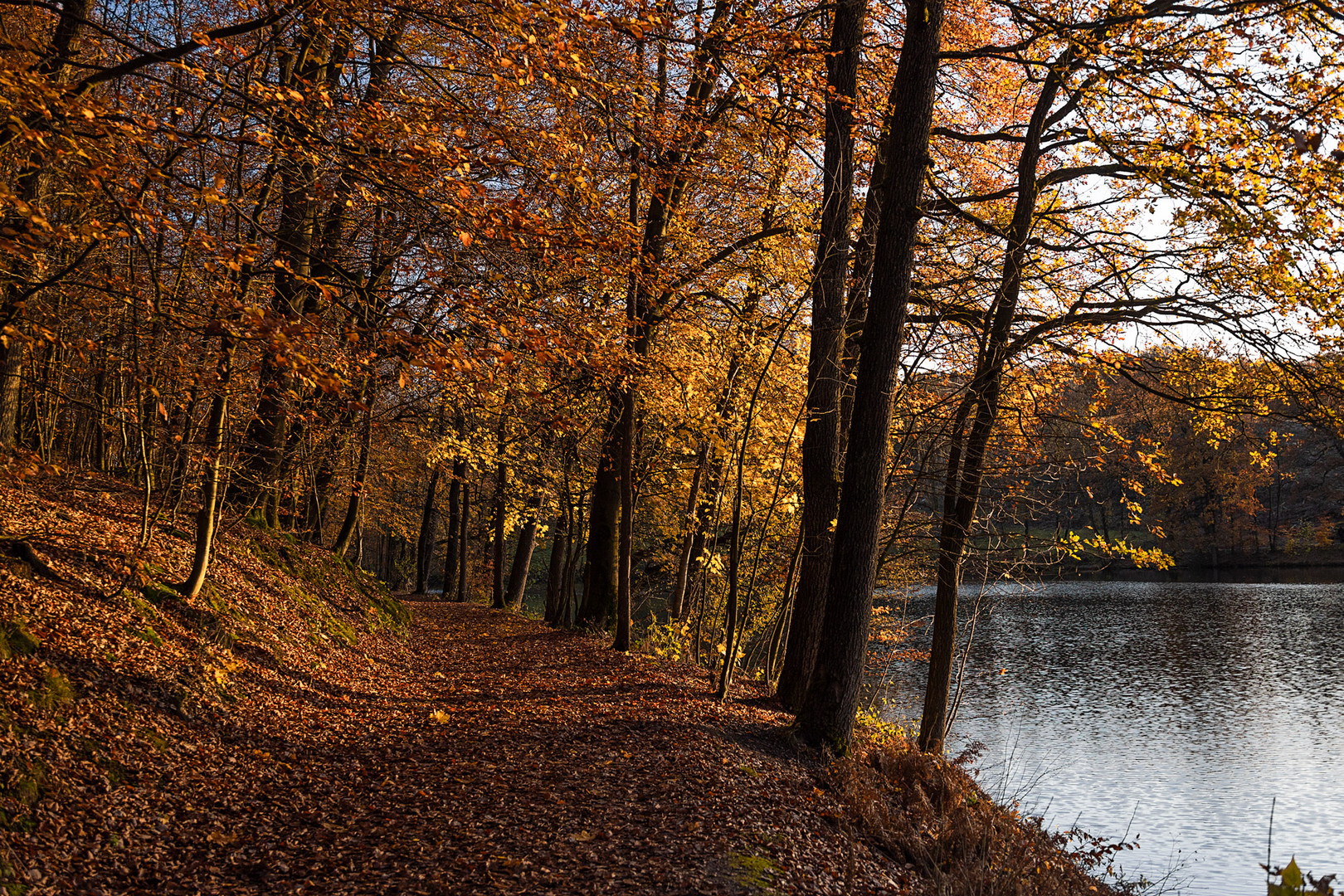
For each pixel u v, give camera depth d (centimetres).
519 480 2102
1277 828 1305
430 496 3312
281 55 939
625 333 932
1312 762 1655
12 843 457
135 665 715
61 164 630
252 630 993
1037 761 1664
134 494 1225
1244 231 944
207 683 777
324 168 725
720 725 967
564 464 1975
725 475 1547
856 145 1219
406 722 930
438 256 764
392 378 734
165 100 782
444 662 1419
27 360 940
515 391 962
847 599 936
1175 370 1209
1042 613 3906
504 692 1141
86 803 527
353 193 817
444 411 1770
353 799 659
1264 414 1077
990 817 814
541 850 564
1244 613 3762
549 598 2356
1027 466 1208
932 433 1173
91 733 596
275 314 584
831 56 1086
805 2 1227
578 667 1361
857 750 957
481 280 730
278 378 823
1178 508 5303
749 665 1881
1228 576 5475
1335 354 999
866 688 1947
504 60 655
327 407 1230
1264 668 2616
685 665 1536
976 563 1198
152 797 573
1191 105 995
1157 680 2480
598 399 1603
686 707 1062
